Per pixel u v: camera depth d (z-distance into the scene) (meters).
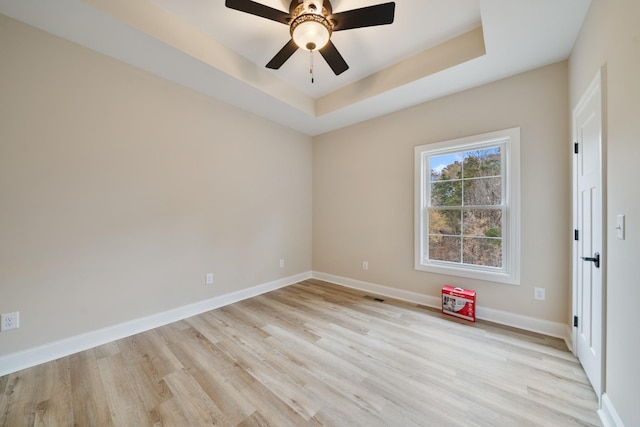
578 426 1.32
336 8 1.91
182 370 1.78
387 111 3.22
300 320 2.60
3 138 1.73
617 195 1.25
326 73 2.81
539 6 1.61
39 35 1.85
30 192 1.83
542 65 2.25
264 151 3.49
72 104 2.00
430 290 2.98
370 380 1.68
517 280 2.40
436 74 2.37
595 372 1.54
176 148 2.61
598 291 1.49
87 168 2.07
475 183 2.70
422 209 3.03
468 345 2.10
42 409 1.43
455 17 1.99
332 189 3.96
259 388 1.60
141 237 2.38
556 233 2.22
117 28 1.83
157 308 2.48
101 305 2.15
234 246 3.14
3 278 1.74
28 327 1.83
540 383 1.64
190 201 2.72
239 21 2.07
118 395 1.54
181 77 2.47
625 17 1.16
